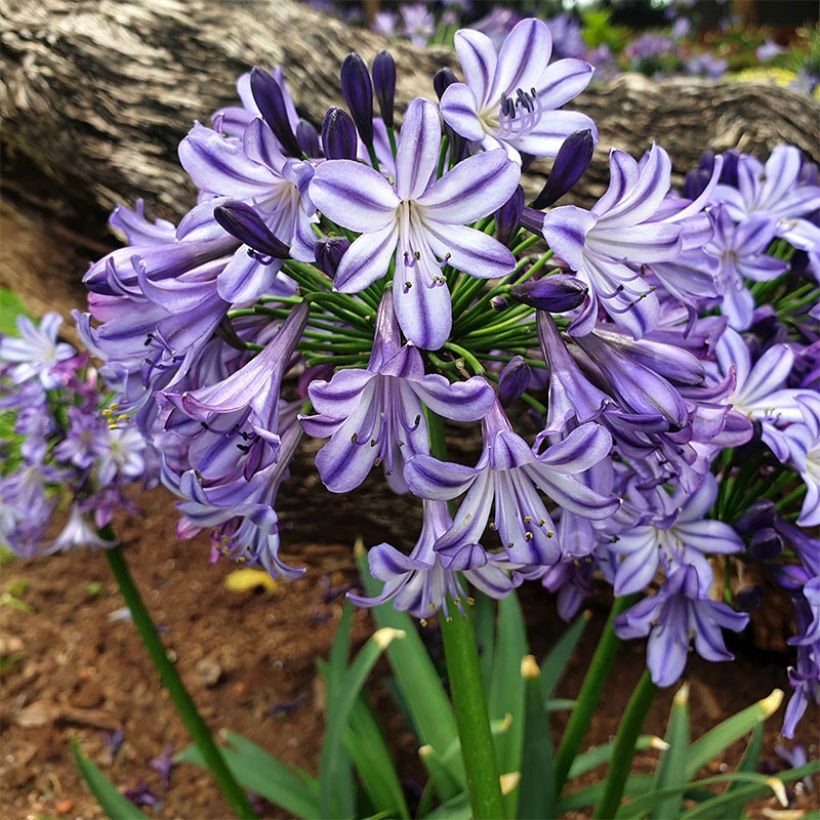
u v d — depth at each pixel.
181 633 0.59
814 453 0.27
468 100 0.22
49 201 0.47
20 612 0.60
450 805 0.34
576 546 0.23
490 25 1.06
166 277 0.23
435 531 0.23
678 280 0.24
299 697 0.54
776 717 0.52
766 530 0.27
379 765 0.42
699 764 0.36
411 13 1.16
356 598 0.22
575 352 0.24
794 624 0.49
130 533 0.67
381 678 0.56
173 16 0.44
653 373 0.23
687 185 0.32
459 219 0.20
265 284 0.21
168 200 0.44
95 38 0.43
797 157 0.32
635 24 2.69
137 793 0.47
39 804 0.48
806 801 0.47
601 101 0.49
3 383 0.40
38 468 0.39
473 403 0.19
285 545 0.54
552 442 0.22
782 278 0.34
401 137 0.19
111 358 0.25
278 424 0.25
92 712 0.53
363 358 0.24
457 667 0.26
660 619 0.28
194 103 0.43
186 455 0.25
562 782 0.37
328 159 0.22
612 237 0.23
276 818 0.47
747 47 2.28
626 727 0.33
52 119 0.43
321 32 0.47
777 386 0.28
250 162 0.22
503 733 0.36
